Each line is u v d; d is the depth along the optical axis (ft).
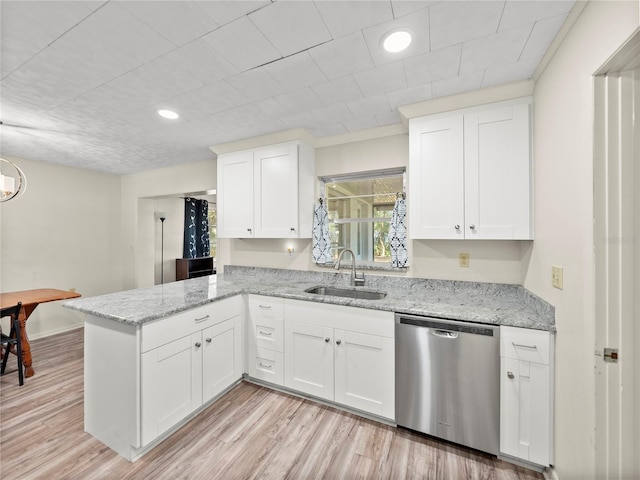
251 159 9.20
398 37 4.54
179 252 17.69
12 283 11.23
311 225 9.24
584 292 3.78
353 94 6.35
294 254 9.80
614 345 3.46
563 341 4.44
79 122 7.77
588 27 3.68
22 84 5.82
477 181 6.28
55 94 6.22
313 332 6.94
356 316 6.43
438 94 6.34
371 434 5.94
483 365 5.27
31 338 11.62
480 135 6.27
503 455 5.18
